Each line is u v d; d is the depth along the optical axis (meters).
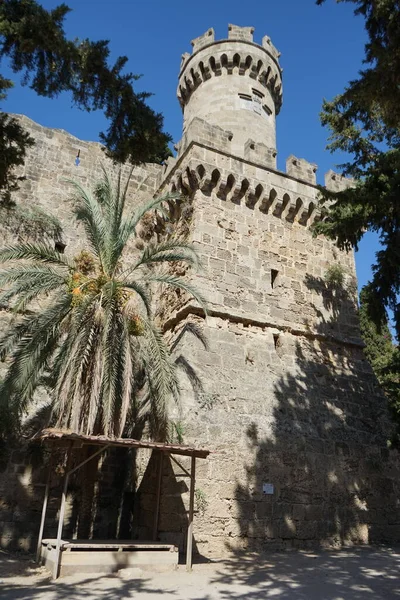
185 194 20.03
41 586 9.45
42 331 13.62
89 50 9.54
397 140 15.81
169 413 14.94
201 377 16.16
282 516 15.30
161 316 19.78
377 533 16.88
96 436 11.42
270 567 11.89
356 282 21.83
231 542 14.18
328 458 17.09
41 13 8.98
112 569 11.02
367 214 15.61
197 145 19.69
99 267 15.30
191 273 17.91
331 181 22.98
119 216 15.13
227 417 15.85
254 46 26.41
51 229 21.55
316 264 20.95
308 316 19.72
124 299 14.68
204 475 14.58
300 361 18.73
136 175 24.84
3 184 11.86
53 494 16.38
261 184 20.31
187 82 27.12
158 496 13.55
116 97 10.15
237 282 18.52
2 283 13.64
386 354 29.72
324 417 17.94
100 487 16.91
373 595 8.74
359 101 10.41
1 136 11.02
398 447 18.52
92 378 13.29
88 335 13.32
